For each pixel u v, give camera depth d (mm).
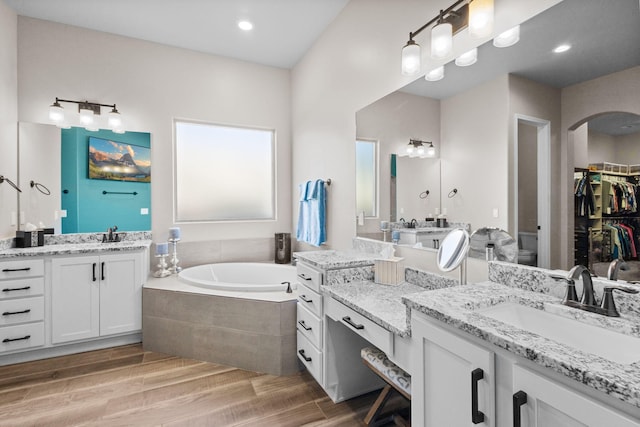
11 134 2752
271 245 3883
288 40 3262
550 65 1255
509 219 1425
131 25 3021
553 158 1254
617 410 654
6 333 2393
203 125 3654
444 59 1714
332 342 1951
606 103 1095
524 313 1214
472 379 931
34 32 2900
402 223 2059
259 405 1950
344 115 2699
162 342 2686
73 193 3031
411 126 1963
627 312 1053
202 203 3674
